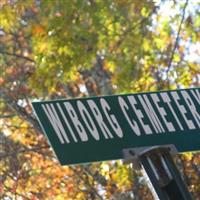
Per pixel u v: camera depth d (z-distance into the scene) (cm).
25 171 2091
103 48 1419
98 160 457
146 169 449
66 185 2069
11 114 1995
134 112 478
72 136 460
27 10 1606
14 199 2097
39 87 1405
